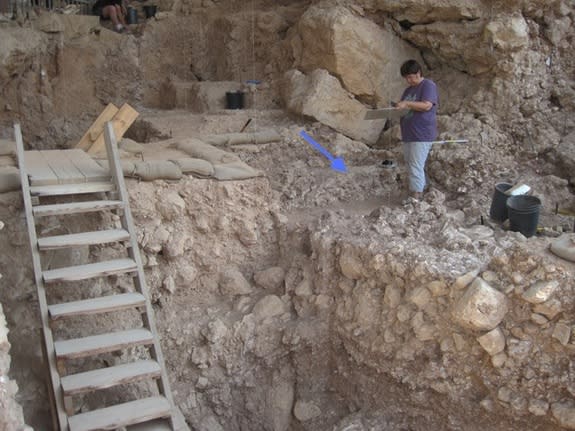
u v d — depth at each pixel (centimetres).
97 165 583
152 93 1113
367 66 884
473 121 793
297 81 910
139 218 595
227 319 616
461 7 823
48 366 457
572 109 789
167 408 452
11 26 995
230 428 618
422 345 535
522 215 591
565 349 475
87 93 1070
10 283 526
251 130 846
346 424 579
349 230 619
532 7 796
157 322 606
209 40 1118
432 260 535
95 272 473
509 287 495
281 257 657
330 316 605
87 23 1073
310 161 798
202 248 632
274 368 622
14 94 1005
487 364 504
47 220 538
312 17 895
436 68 913
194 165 622
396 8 870
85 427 427
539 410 481
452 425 531
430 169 746
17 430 352
